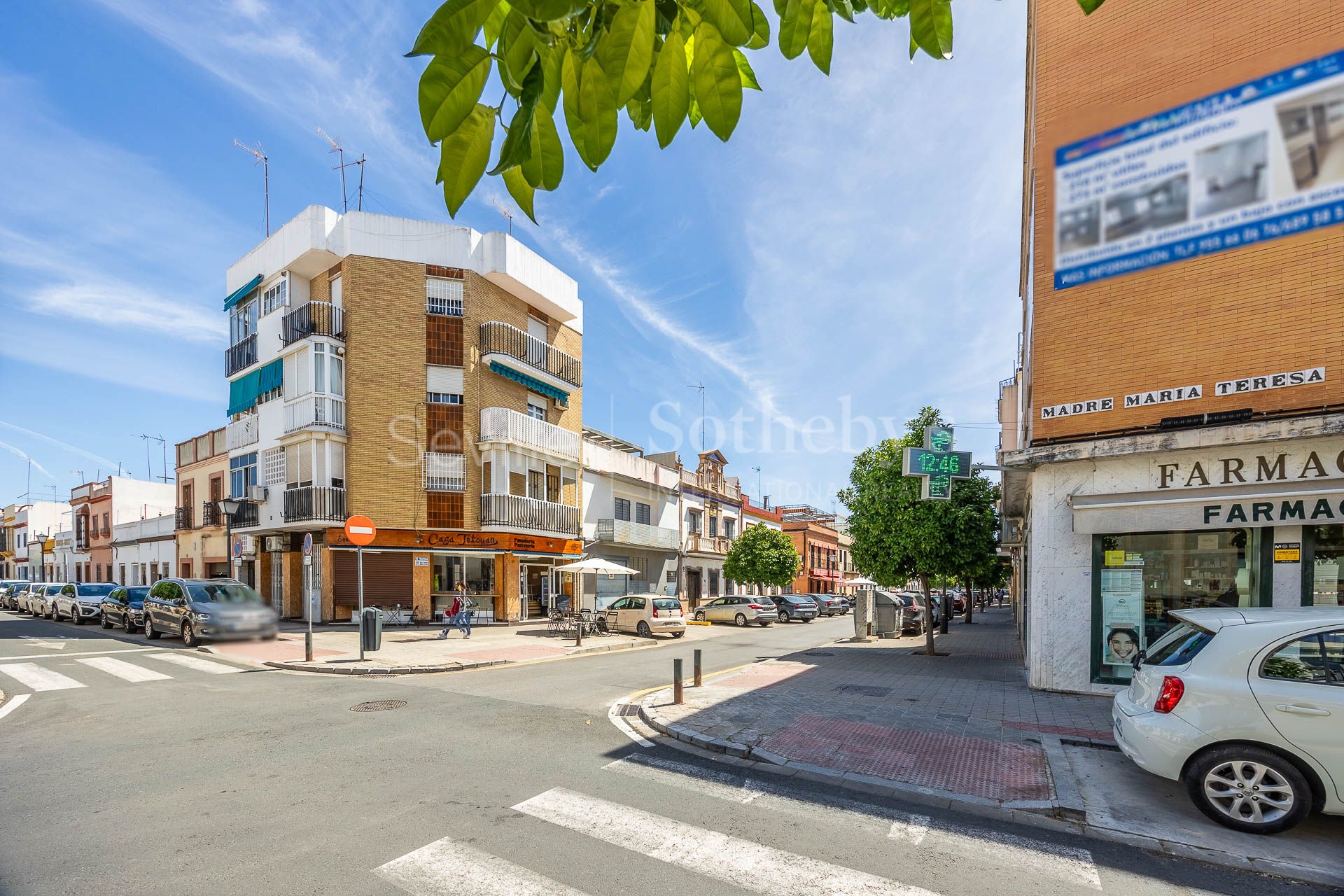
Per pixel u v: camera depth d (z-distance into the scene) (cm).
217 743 685
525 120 132
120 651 1457
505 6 123
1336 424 706
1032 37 1124
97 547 3897
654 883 389
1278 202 594
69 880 389
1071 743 692
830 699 922
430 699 938
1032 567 956
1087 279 867
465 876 395
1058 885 395
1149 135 647
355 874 397
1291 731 449
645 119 168
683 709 847
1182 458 831
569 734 736
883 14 167
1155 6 848
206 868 404
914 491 1502
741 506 4197
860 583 3175
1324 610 492
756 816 498
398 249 2177
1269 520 765
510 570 2250
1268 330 766
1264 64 573
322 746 675
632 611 2125
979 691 988
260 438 2306
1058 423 914
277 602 2212
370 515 2059
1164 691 499
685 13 142
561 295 2619
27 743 692
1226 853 428
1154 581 875
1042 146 927
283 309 2206
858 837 461
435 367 2189
